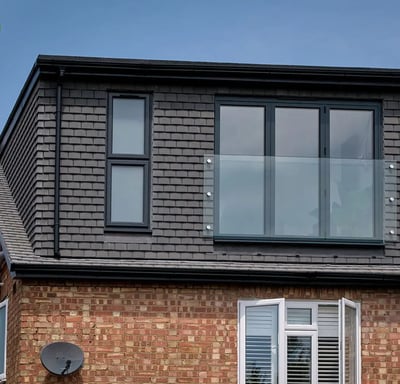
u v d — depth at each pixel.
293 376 19.27
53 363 18.62
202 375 19.06
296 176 19.95
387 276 19.33
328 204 19.92
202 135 19.91
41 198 19.50
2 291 21.42
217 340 19.14
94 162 19.66
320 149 20.06
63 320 18.94
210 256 19.56
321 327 19.42
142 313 19.11
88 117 19.78
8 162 23.52
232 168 19.88
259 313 19.31
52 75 19.72
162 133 19.86
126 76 19.77
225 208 19.75
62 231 19.41
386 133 20.20
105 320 19.03
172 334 19.11
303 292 19.42
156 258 19.50
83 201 19.53
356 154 20.16
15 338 19.50
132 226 19.55
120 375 18.94
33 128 20.12
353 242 19.83
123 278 19.03
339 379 18.88
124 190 19.67
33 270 18.83
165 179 19.73
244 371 19.11
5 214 21.20
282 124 20.09
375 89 20.23
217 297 19.23
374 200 20.02
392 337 19.42
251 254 19.66
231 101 20.06
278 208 19.83
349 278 19.30
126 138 19.83
